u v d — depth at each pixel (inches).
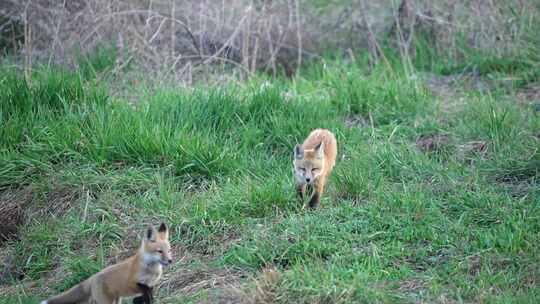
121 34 706.2
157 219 496.4
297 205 497.4
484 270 413.4
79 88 625.3
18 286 461.4
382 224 465.4
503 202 482.9
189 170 543.5
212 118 605.0
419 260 430.3
